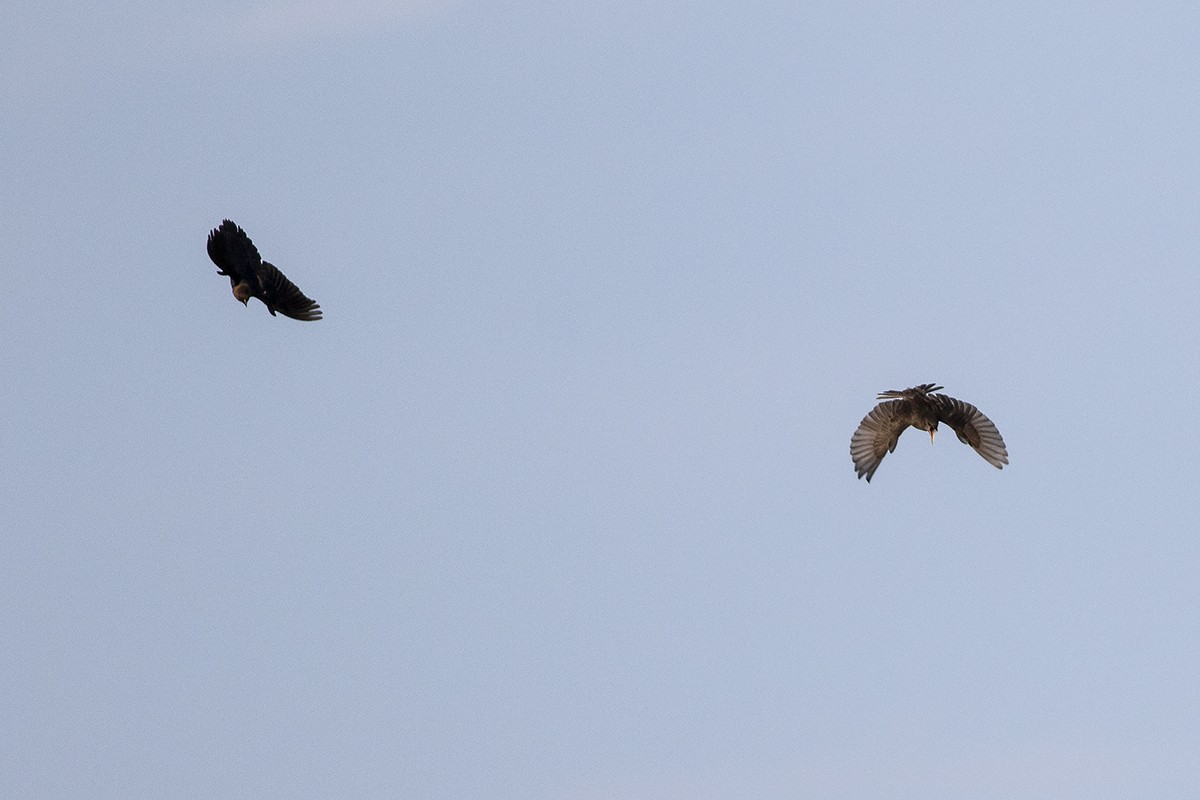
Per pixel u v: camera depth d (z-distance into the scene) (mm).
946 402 33094
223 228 32812
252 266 32812
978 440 32875
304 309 33062
